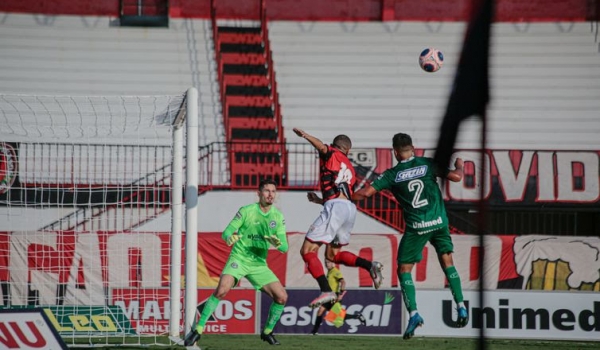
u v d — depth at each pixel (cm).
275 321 3609
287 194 6088
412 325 3134
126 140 6275
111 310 4281
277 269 4716
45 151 6038
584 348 3956
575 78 7738
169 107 3919
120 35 8156
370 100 7606
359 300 4328
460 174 3158
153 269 4559
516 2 8425
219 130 7162
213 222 6034
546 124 7269
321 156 3350
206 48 8069
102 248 4534
